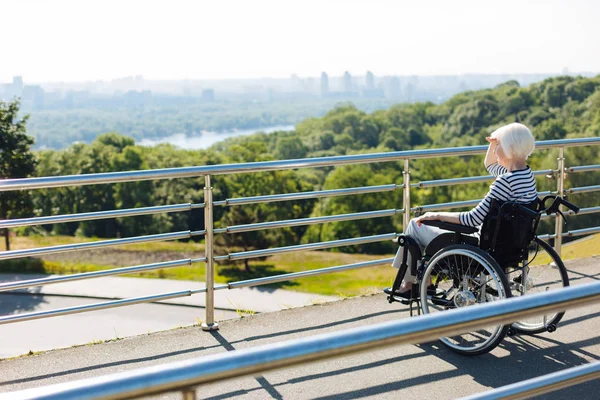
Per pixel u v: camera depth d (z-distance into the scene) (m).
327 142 75.19
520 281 4.20
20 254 4.10
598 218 31.02
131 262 41.12
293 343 1.28
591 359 3.91
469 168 51.47
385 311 4.89
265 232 46.12
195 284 29.62
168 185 62.28
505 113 59.53
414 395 3.48
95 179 4.22
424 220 4.10
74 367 3.98
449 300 4.06
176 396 3.52
